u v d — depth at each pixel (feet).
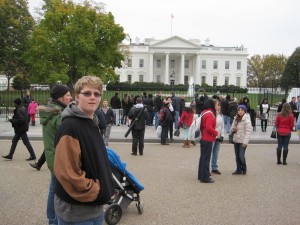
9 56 129.90
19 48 132.87
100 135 9.79
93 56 143.02
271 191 24.50
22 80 147.74
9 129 57.41
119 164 18.37
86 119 9.46
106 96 114.11
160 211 19.83
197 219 18.56
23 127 33.30
